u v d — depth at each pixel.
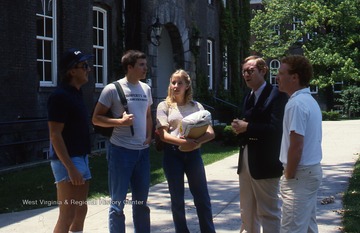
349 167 11.12
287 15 35.44
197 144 5.36
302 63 4.27
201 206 5.52
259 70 4.99
